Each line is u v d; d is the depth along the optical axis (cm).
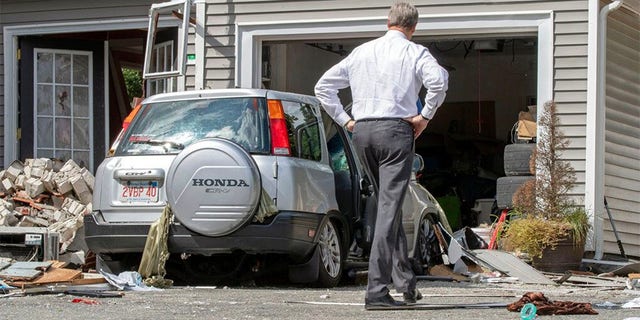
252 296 880
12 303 785
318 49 1841
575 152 1415
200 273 1040
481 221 1825
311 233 981
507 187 1455
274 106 995
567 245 1303
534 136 1477
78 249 1273
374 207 1075
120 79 1956
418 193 1213
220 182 956
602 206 1416
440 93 704
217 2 1564
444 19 1473
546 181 1352
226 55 1559
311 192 991
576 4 1427
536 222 1302
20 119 1703
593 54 1416
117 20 1645
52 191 1361
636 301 793
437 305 739
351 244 1087
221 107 1009
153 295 881
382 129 706
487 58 2192
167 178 969
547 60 1432
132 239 992
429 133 2147
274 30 1543
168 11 1551
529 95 2175
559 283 1118
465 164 2100
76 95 1722
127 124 1037
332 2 1522
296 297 870
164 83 1616
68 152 1719
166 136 1007
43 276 927
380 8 1503
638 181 1593
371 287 718
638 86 1602
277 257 1017
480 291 984
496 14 1452
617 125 1522
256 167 959
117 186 1005
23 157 1700
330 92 738
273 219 956
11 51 1703
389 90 711
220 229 955
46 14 1688
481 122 2197
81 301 802
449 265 1245
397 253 720
